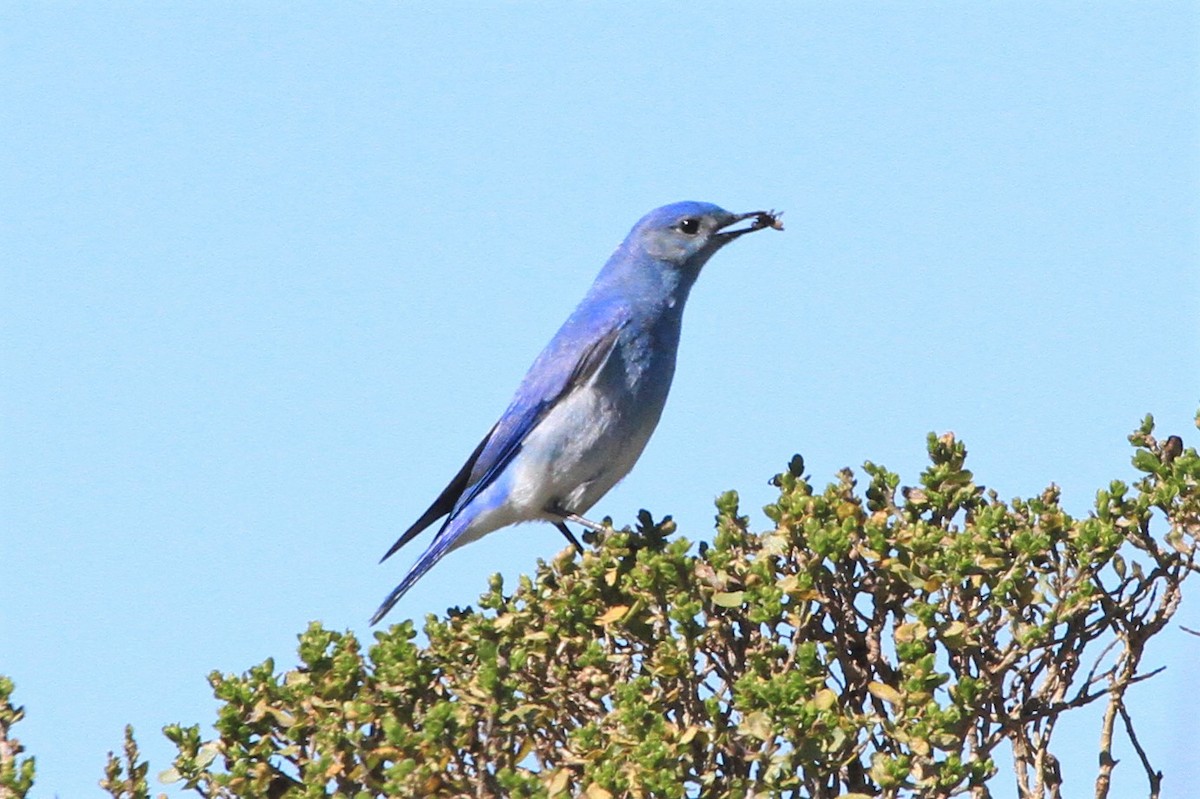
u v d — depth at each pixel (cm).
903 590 1398
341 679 1400
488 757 1270
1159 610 1368
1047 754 1371
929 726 1252
